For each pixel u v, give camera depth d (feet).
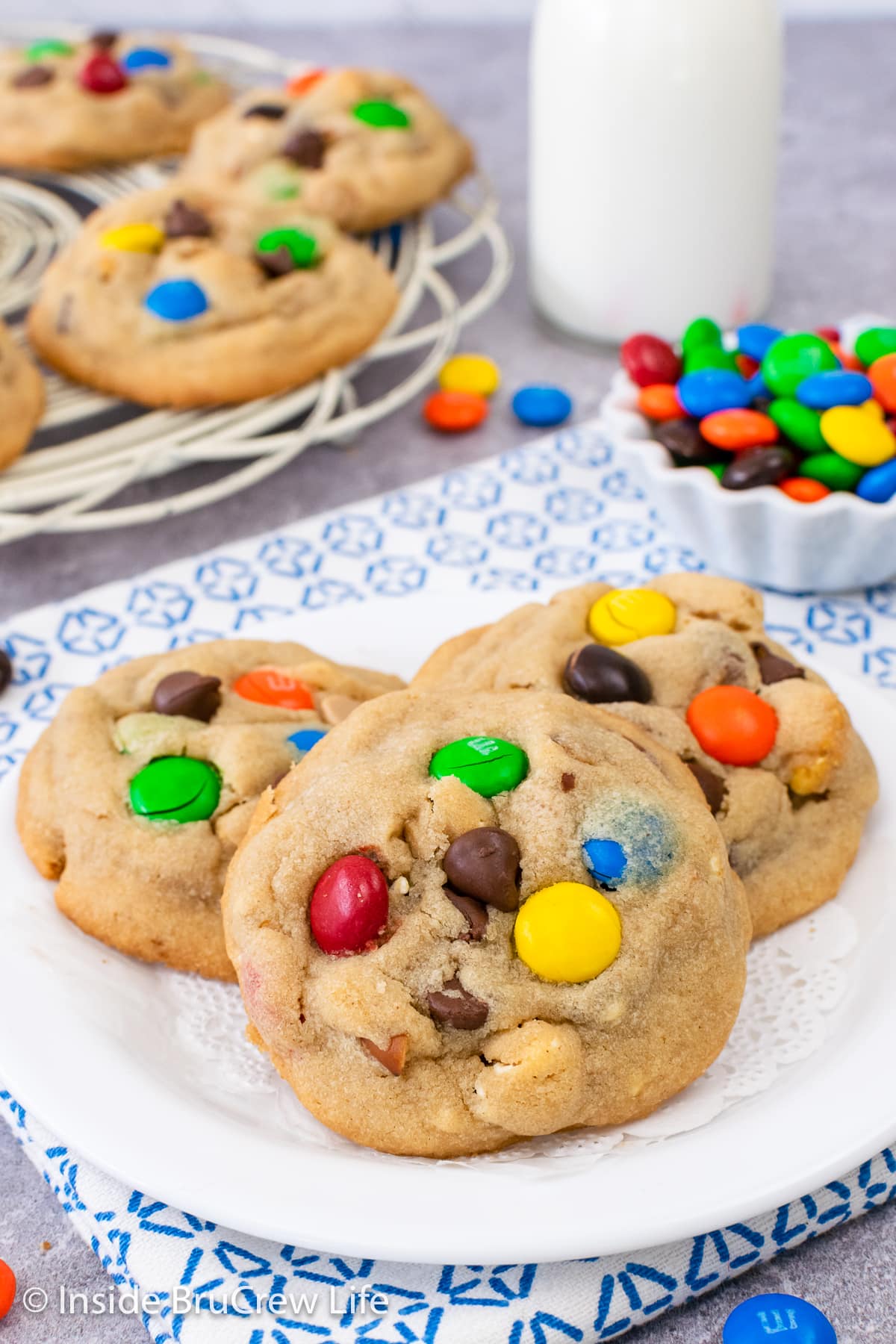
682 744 1.55
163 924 1.51
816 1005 1.48
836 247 2.44
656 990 1.44
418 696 1.54
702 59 1.97
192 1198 1.36
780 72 2.02
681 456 1.80
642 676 1.58
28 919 1.52
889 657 1.78
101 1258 1.43
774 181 2.07
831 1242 1.44
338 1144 1.42
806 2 3.73
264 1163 1.38
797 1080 1.44
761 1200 1.36
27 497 1.85
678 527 1.83
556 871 1.45
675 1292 1.40
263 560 1.90
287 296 1.98
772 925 1.53
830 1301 1.42
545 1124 1.40
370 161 2.22
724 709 1.56
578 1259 1.36
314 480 2.01
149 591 1.87
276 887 1.45
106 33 2.70
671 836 1.47
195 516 1.97
